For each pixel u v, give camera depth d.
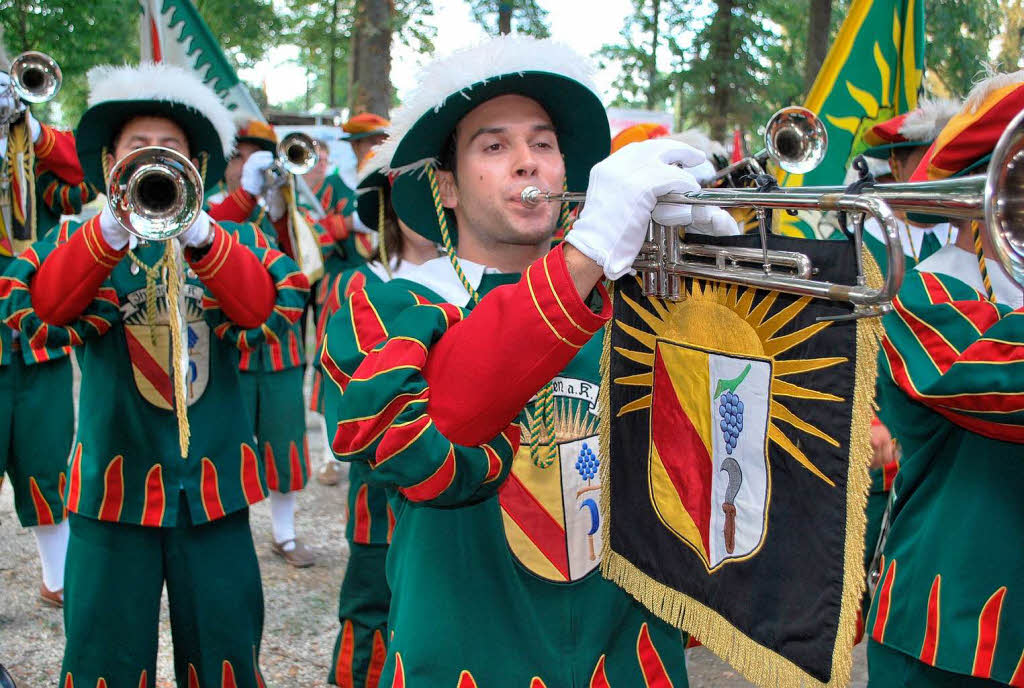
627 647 1.94
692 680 3.79
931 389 2.08
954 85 5.31
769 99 10.32
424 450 1.56
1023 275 1.31
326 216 6.18
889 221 1.20
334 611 4.44
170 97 3.10
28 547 5.12
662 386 1.70
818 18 8.12
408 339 1.64
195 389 3.05
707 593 1.62
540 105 1.95
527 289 1.56
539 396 1.84
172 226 2.74
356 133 5.98
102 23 8.03
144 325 2.99
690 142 5.10
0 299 2.95
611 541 1.83
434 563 1.82
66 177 4.66
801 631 1.44
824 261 1.35
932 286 2.22
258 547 5.28
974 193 1.29
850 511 1.37
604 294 1.63
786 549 1.47
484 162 1.89
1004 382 1.96
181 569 3.01
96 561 2.94
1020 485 2.12
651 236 1.59
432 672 1.77
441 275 1.98
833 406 1.39
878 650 2.36
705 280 1.59
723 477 1.58
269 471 4.99
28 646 3.96
